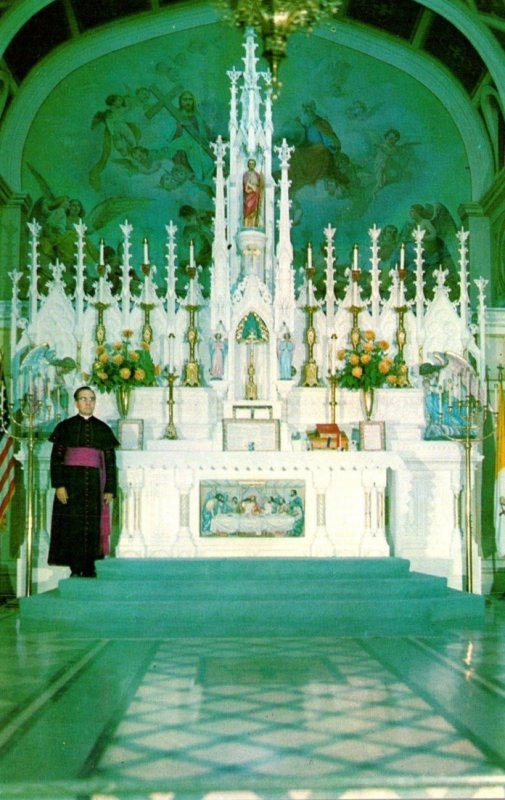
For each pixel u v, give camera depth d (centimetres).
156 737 523
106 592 972
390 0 1590
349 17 1673
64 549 1122
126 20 1658
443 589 1007
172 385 1251
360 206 1714
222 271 1265
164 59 1709
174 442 1229
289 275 1275
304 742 511
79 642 872
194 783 442
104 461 1150
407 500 1216
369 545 1175
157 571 1026
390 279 1691
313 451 1176
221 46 1717
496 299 1598
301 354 1306
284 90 1723
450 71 1680
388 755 485
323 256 1698
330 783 442
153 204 1697
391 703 604
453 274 1672
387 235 1709
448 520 1262
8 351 1350
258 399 1267
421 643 859
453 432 1279
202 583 980
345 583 988
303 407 1284
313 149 1719
